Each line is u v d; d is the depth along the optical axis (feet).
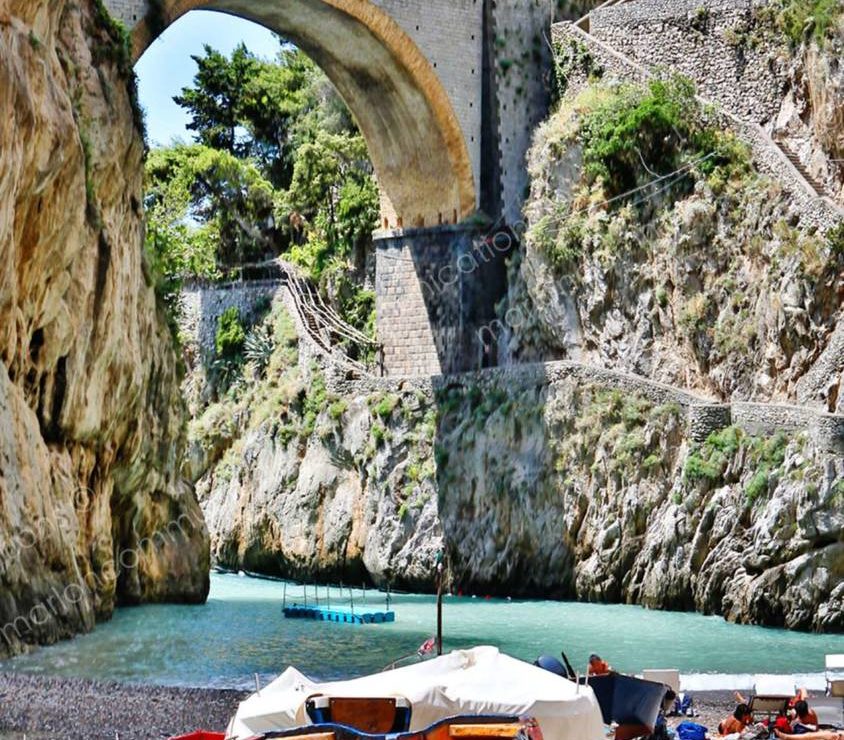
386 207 238.07
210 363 277.03
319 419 240.32
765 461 175.01
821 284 185.16
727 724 92.22
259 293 271.69
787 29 207.21
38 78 140.67
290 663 131.75
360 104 230.27
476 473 212.02
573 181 217.56
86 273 152.46
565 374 203.00
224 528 257.75
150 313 178.60
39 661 125.39
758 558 170.09
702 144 203.72
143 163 177.37
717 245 199.11
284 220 303.48
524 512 204.23
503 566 205.57
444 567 211.82
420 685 77.56
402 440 223.71
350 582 230.07
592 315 212.64
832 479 165.99
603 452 195.83
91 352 155.12
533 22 232.12
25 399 142.31
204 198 308.60
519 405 208.03
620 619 173.68
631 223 209.15
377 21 214.48
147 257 177.99
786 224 191.11
